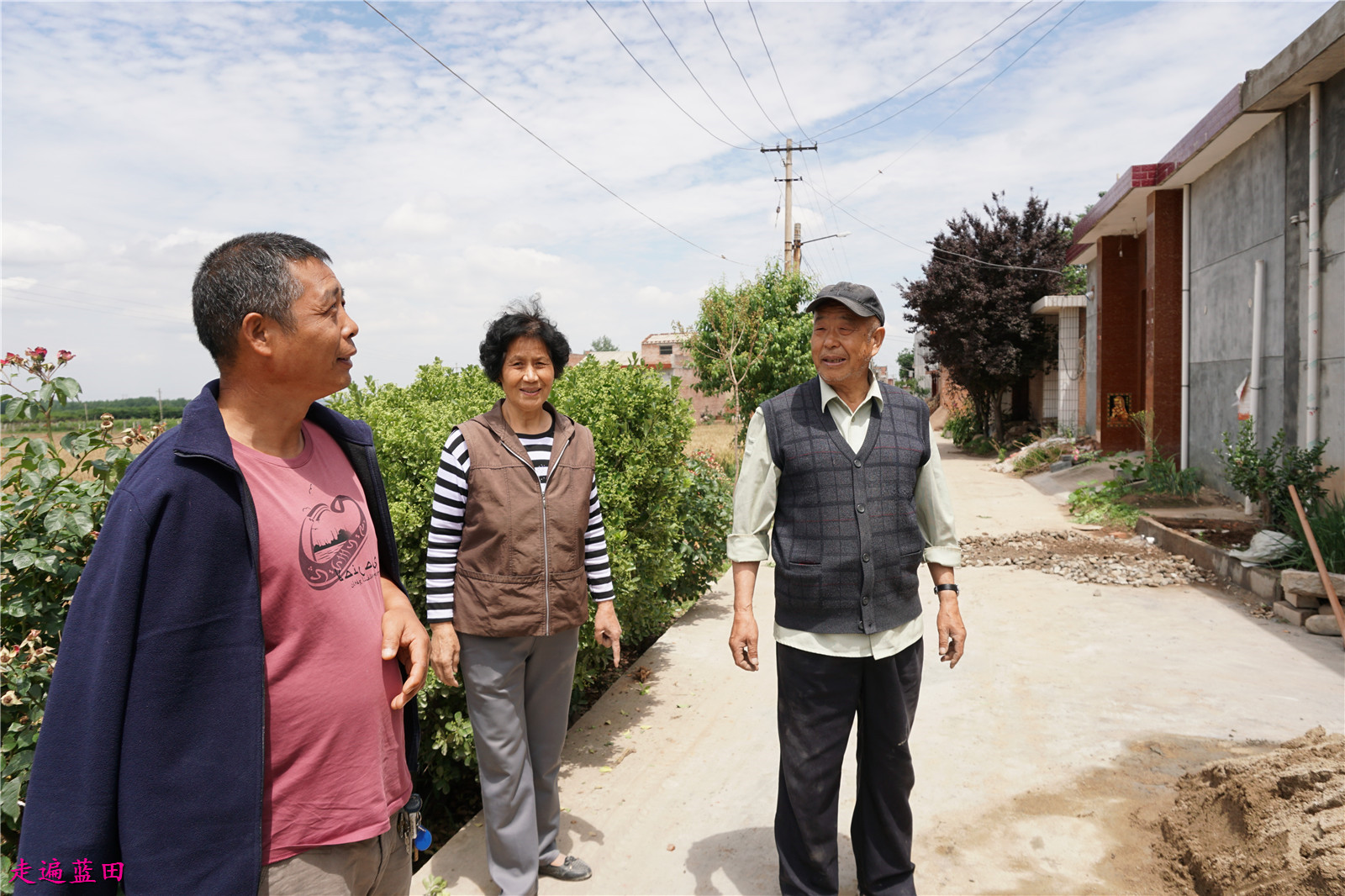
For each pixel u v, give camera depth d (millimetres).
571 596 2758
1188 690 4504
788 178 23281
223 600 1420
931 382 40406
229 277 1484
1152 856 2984
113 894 1350
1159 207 11219
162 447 1413
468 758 3348
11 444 2748
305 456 1667
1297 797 2686
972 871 2939
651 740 4148
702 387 15430
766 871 2998
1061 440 16484
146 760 1337
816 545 2477
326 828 1568
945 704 4434
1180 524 8438
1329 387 7121
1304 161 7547
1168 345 11281
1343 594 5414
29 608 2604
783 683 2586
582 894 2877
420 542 3398
